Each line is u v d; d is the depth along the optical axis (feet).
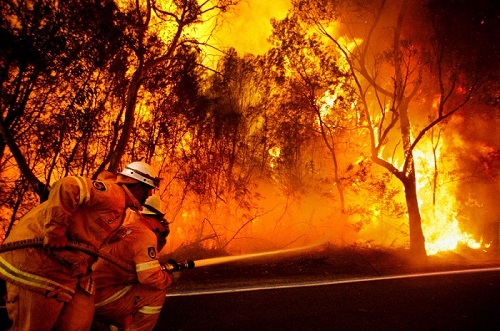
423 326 22.26
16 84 42.39
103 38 42.32
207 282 31.30
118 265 14.21
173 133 53.93
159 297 15.23
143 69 41.91
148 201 15.58
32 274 11.35
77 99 44.06
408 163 53.52
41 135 44.86
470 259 52.54
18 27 40.29
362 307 25.52
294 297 27.53
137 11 42.65
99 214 12.30
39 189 20.72
